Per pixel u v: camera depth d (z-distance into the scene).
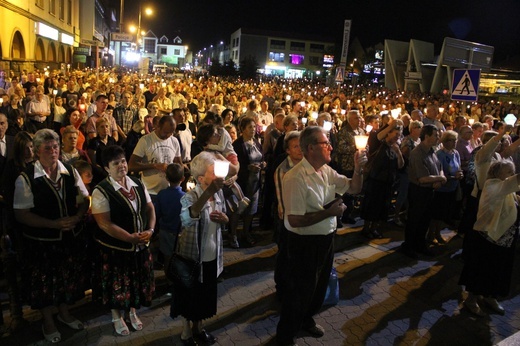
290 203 3.33
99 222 3.51
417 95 32.03
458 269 5.64
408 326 4.27
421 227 5.94
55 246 3.52
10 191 3.68
